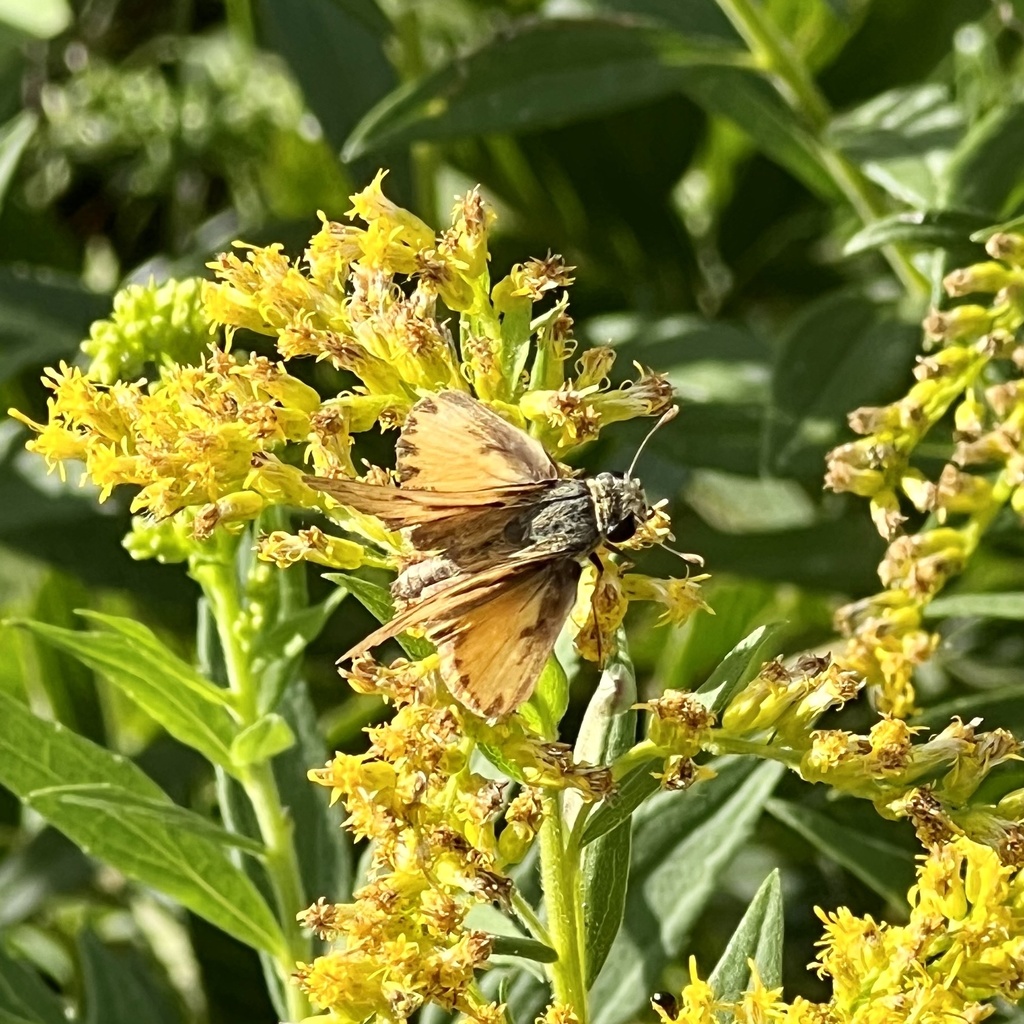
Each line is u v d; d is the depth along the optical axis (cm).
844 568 22
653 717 13
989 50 22
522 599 12
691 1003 13
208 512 13
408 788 12
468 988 13
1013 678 23
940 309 18
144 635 15
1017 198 19
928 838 13
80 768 15
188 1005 22
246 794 17
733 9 22
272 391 13
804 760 13
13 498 23
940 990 13
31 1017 17
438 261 13
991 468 21
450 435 12
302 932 16
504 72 21
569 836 13
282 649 16
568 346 13
